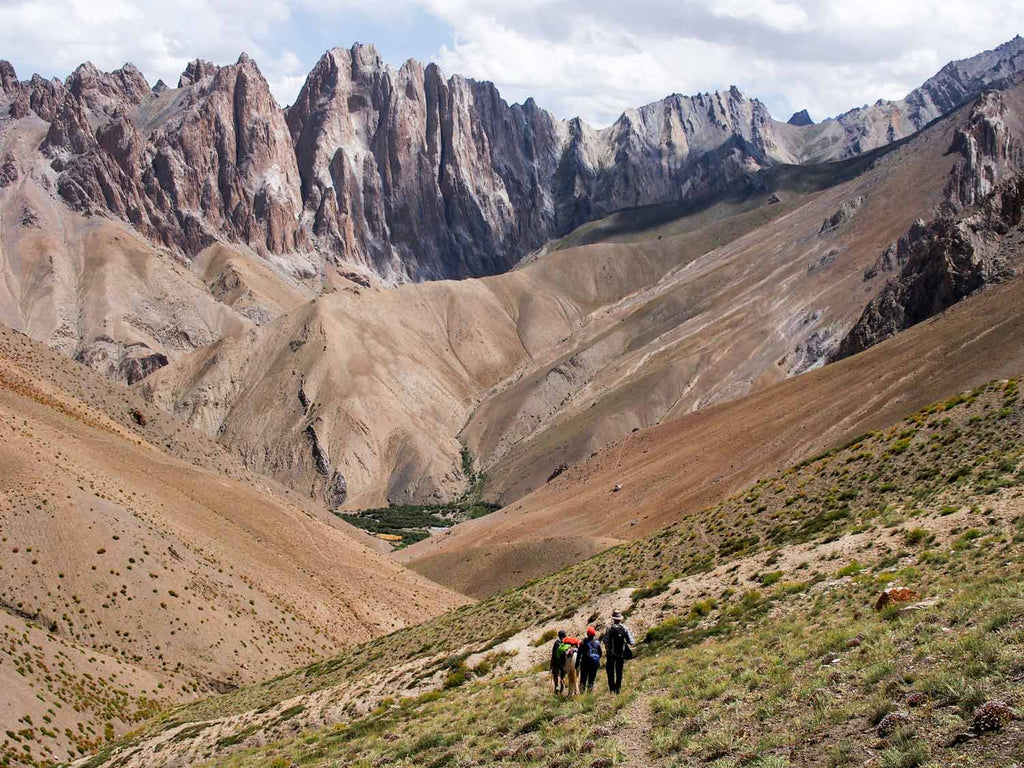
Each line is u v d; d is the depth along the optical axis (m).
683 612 41.03
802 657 25.30
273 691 64.88
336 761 31.55
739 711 22.33
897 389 111.75
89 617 71.31
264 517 113.38
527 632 48.41
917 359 116.62
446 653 52.34
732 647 30.50
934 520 39.59
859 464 60.06
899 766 16.08
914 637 23.09
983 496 40.41
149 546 82.12
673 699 25.00
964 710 17.22
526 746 24.92
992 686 17.62
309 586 101.56
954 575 30.67
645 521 124.00
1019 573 27.44
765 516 59.22
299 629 89.69
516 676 39.81
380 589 112.19
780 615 34.22
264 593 91.81
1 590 68.50
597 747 22.58
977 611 23.45
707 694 24.61
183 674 72.38
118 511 83.56
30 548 72.94
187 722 58.03
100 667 65.94
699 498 119.12
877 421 107.06
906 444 58.25
